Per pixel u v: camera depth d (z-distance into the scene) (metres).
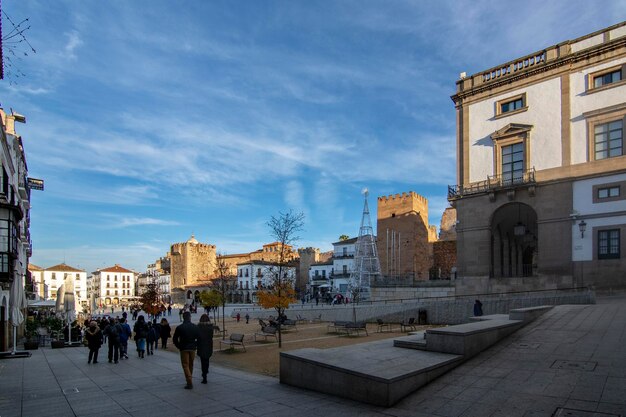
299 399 8.89
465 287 32.69
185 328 10.50
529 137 30.38
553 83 29.75
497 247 33.00
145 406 8.75
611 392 7.34
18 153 32.59
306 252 95.81
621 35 27.09
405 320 33.62
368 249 62.03
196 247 111.69
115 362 16.14
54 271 125.94
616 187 26.47
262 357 17.64
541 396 7.57
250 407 8.41
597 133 27.58
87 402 9.27
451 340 10.45
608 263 26.23
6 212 23.52
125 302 134.62
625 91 26.56
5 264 22.95
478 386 8.45
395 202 66.25
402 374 8.34
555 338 11.24
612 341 10.36
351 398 8.66
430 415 7.37
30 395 10.20
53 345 25.44
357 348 11.51
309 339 24.41
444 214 65.31
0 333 24.94
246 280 96.06
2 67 9.64
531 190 29.53
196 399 9.20
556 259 28.44
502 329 11.90
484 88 33.22
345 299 58.59
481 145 33.16
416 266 63.28
